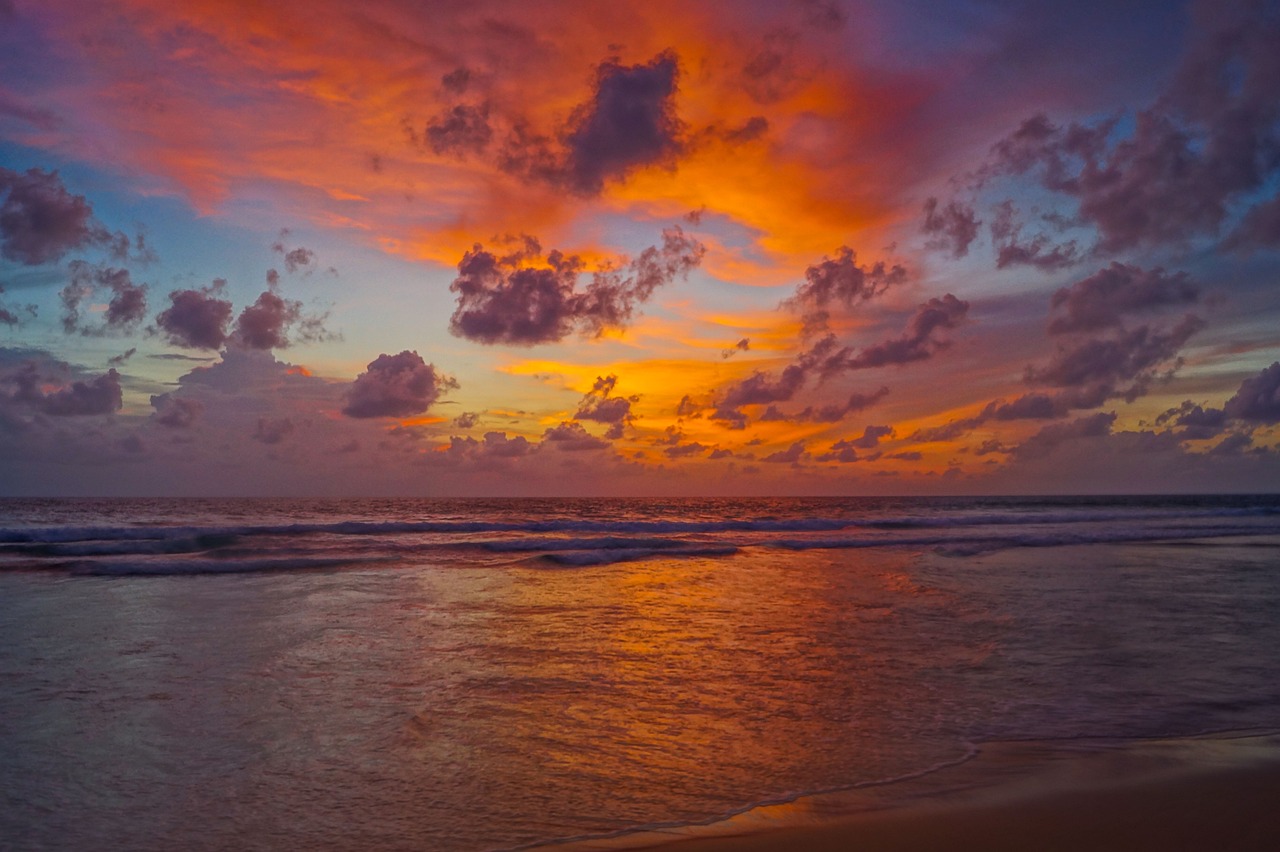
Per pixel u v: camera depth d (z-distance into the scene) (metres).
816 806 4.54
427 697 6.84
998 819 4.34
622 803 4.57
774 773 5.09
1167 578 15.46
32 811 4.43
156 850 3.96
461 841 4.06
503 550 21.59
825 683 7.41
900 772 5.11
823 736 5.86
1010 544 24.28
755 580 15.29
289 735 5.81
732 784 4.89
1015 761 5.34
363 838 4.09
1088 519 40.47
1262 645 9.17
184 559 18.03
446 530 29.47
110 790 4.75
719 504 89.38
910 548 22.84
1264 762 5.31
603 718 6.28
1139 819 4.34
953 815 4.40
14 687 7.07
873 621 10.71
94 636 9.43
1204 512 49.06
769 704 6.71
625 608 11.79
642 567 17.80
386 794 4.70
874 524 35.03
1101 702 6.79
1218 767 5.21
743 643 9.25
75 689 7.02
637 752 5.48
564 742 5.69
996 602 12.39
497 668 7.93
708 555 20.75
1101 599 12.66
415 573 16.28
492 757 5.36
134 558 18.14
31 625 10.14
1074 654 8.66
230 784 4.85
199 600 12.31
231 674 7.60
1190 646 9.12
